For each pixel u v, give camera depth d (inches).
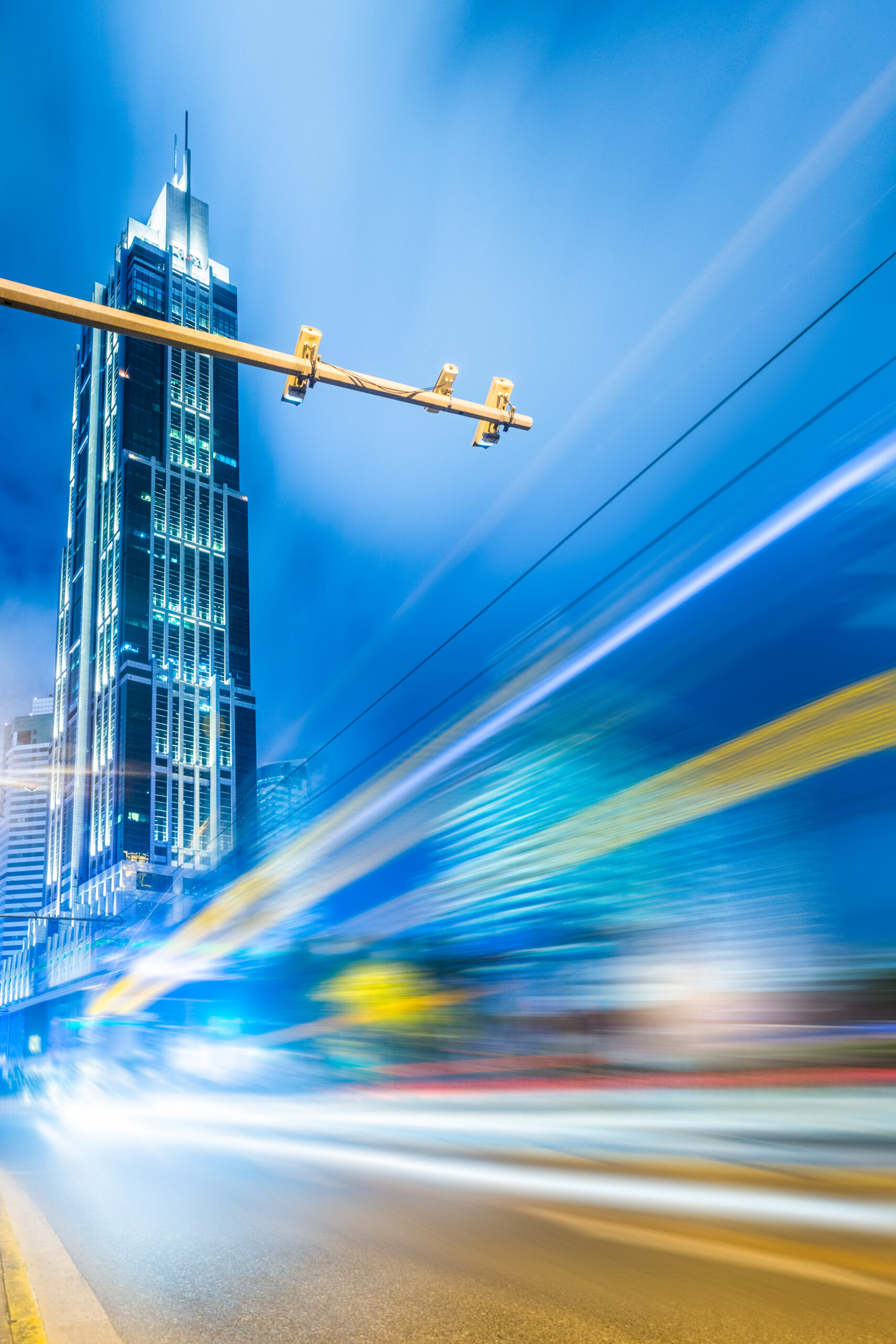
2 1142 577.6
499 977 912.3
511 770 1067.9
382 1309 188.5
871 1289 195.2
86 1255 242.1
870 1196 295.1
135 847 6850.4
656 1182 336.2
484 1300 193.5
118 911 6614.2
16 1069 1945.1
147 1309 190.7
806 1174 339.3
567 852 928.9
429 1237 255.8
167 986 1272.1
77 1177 394.3
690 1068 678.5
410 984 970.1
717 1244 237.6
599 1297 193.5
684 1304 187.6
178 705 7559.1
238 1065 1048.2
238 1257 237.3
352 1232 265.6
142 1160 450.6
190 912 1742.1
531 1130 520.4
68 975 5083.7
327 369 295.0
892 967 687.7
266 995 1134.4
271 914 1352.1
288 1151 473.1
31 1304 186.2
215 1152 477.1
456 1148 464.8
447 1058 898.7
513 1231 261.4
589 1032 814.5
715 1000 760.3
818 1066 598.9
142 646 7598.4
